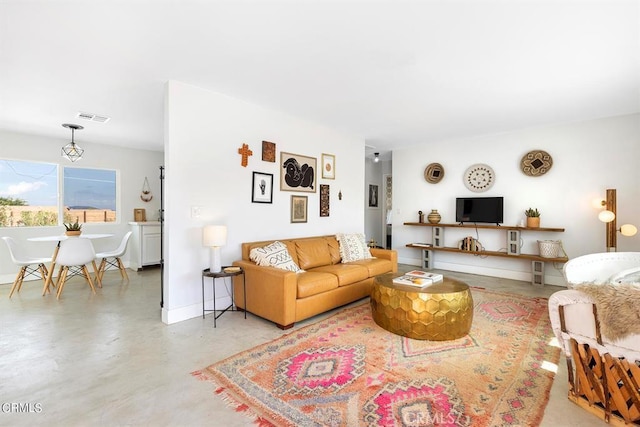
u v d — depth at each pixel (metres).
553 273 4.53
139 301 3.67
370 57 2.46
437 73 2.76
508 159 4.88
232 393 1.83
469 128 4.67
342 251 4.21
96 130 4.64
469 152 5.28
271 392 1.84
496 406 1.71
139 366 2.13
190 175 3.05
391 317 2.68
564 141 4.39
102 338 2.60
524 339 2.59
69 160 5.21
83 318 3.08
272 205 3.86
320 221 4.54
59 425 1.55
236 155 3.44
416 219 5.95
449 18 1.95
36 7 1.80
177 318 2.99
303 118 4.17
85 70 2.65
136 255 5.55
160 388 1.87
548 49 2.33
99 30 2.06
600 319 1.48
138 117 3.98
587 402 1.66
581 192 4.27
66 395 1.80
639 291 1.42
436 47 2.31
